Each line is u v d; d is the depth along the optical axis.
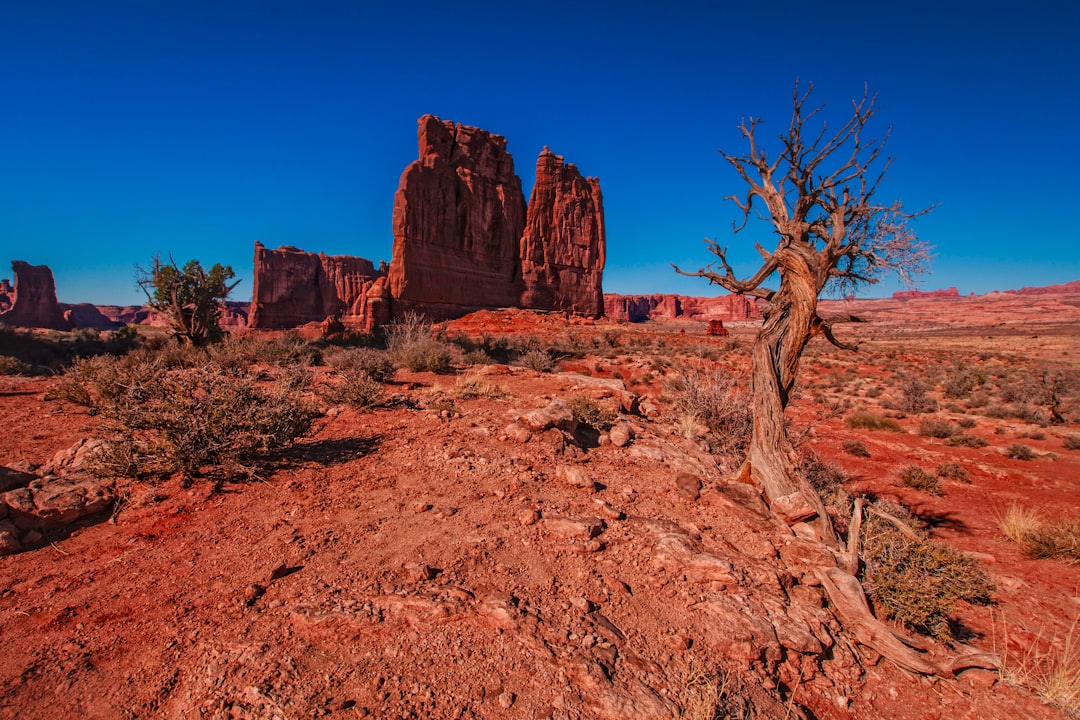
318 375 12.08
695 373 10.61
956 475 11.44
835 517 6.04
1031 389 25.86
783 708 3.08
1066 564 6.66
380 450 6.48
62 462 5.16
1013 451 13.89
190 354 14.73
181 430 5.19
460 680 2.81
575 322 62.19
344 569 3.77
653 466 6.80
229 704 2.52
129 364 11.23
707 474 6.75
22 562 3.76
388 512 4.79
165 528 4.29
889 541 4.75
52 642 2.95
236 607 3.29
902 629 4.29
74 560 3.81
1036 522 7.75
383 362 12.12
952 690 3.68
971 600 5.43
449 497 5.17
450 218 56.72
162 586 3.51
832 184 5.14
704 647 3.39
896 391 26.44
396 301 50.28
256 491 5.09
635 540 4.58
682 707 2.85
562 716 2.65
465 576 3.78
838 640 3.87
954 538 7.75
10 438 6.33
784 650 3.54
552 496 5.35
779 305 5.58
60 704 2.53
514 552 4.20
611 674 2.97
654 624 3.54
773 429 5.52
